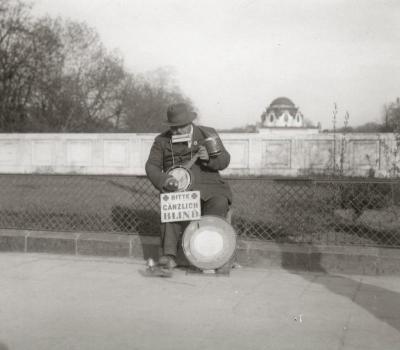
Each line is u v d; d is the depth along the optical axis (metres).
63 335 4.17
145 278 5.96
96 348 3.91
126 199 9.34
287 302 5.06
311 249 6.45
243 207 8.42
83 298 5.16
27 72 41.75
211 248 6.01
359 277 6.11
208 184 6.22
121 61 46.41
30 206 9.36
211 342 4.02
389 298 5.22
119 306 4.92
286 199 8.19
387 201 8.06
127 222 7.67
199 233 6.02
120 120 50.84
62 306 4.91
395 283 5.83
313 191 7.81
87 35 44.09
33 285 5.64
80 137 30.52
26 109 42.16
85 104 44.62
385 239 7.08
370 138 24.81
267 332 4.24
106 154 30.23
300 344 3.98
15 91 41.47
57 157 30.83
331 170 11.05
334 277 6.09
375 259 6.21
